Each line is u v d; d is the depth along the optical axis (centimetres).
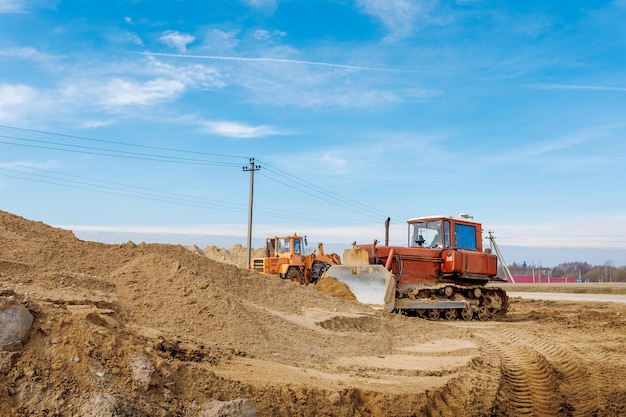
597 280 8862
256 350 918
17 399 526
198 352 779
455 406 862
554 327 1808
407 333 1392
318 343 1072
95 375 575
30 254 1019
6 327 570
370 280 1872
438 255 2075
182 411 588
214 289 1041
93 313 705
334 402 727
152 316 927
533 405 992
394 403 786
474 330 1658
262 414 640
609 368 1257
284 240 3002
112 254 1134
